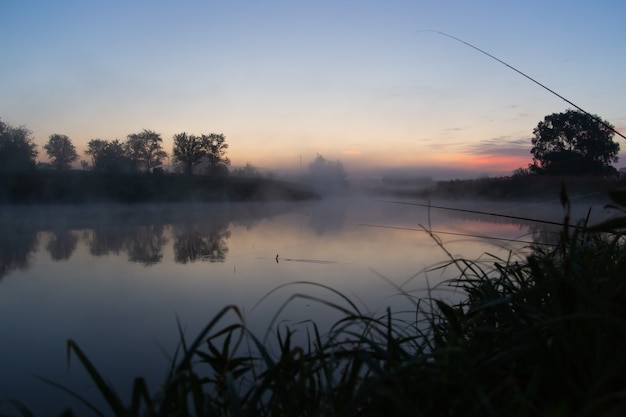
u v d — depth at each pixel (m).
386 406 1.01
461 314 1.83
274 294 3.10
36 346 2.20
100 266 4.16
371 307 2.73
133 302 2.94
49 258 4.59
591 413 0.82
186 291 3.21
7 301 2.98
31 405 1.62
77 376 1.88
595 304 0.93
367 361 1.00
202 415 1.01
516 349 1.04
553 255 1.68
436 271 3.72
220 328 2.41
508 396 1.04
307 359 1.23
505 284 1.76
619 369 1.00
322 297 2.99
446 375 0.98
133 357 2.06
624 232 1.49
